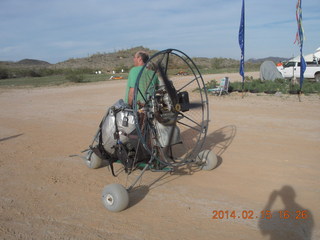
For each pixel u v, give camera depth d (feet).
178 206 14.87
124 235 12.51
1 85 94.63
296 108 40.09
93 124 34.12
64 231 12.92
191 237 12.25
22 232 12.91
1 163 21.61
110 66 218.18
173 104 14.87
